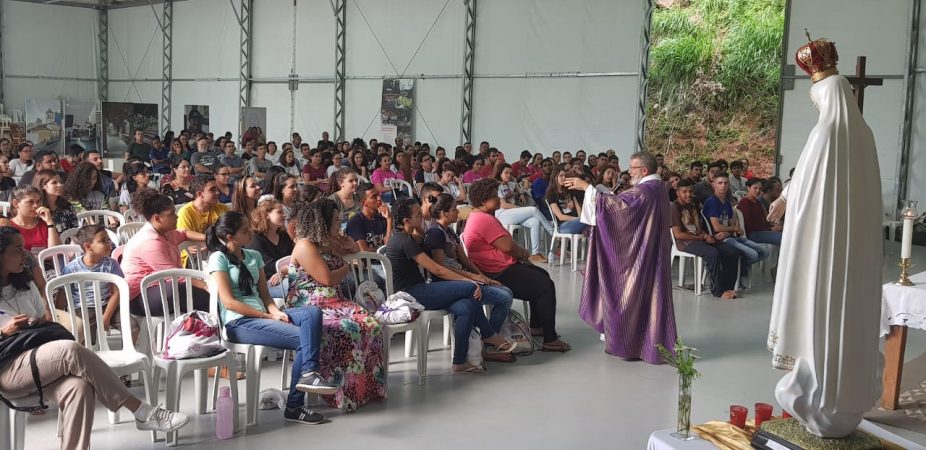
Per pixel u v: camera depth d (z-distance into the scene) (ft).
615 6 44.50
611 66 44.98
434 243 16.81
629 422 13.75
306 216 14.19
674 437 10.05
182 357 12.22
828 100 8.91
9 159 38.04
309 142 61.98
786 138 41.37
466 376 16.12
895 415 14.10
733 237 27.02
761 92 41.78
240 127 65.51
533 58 48.19
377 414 13.79
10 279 11.91
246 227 13.62
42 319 11.62
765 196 30.55
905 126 37.40
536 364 17.11
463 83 51.08
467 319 16.07
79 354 10.66
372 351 14.29
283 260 16.01
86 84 78.59
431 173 39.65
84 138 60.29
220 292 13.23
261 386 15.02
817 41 9.12
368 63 57.06
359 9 57.21
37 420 12.92
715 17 42.47
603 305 17.72
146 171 26.91
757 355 18.33
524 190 36.65
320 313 13.25
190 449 11.97
